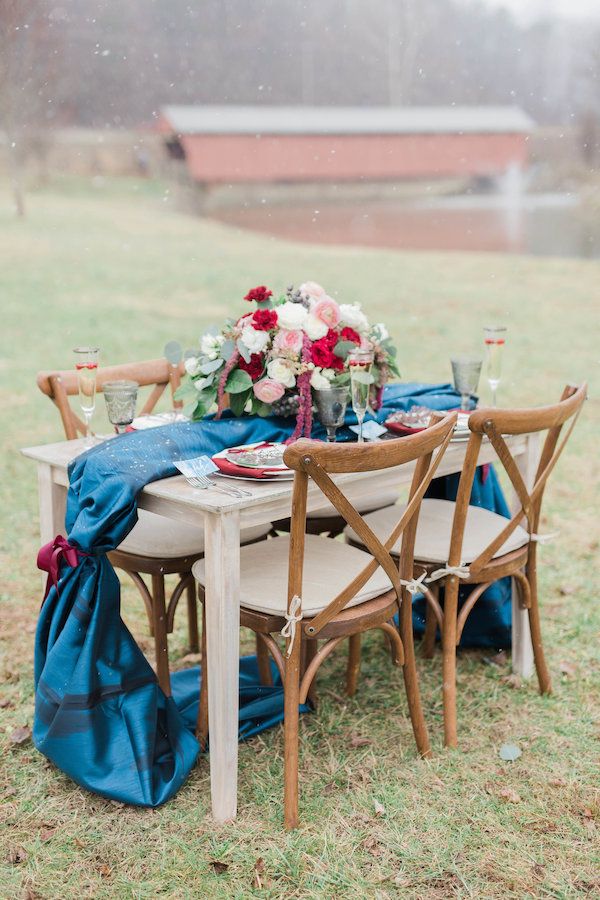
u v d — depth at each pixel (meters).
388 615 2.28
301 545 2.04
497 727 2.60
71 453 2.52
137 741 2.24
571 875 2.01
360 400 2.39
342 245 17.39
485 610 3.00
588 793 2.30
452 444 2.59
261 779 2.35
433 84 38.41
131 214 19.41
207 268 12.65
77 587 2.27
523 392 6.66
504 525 2.75
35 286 10.77
